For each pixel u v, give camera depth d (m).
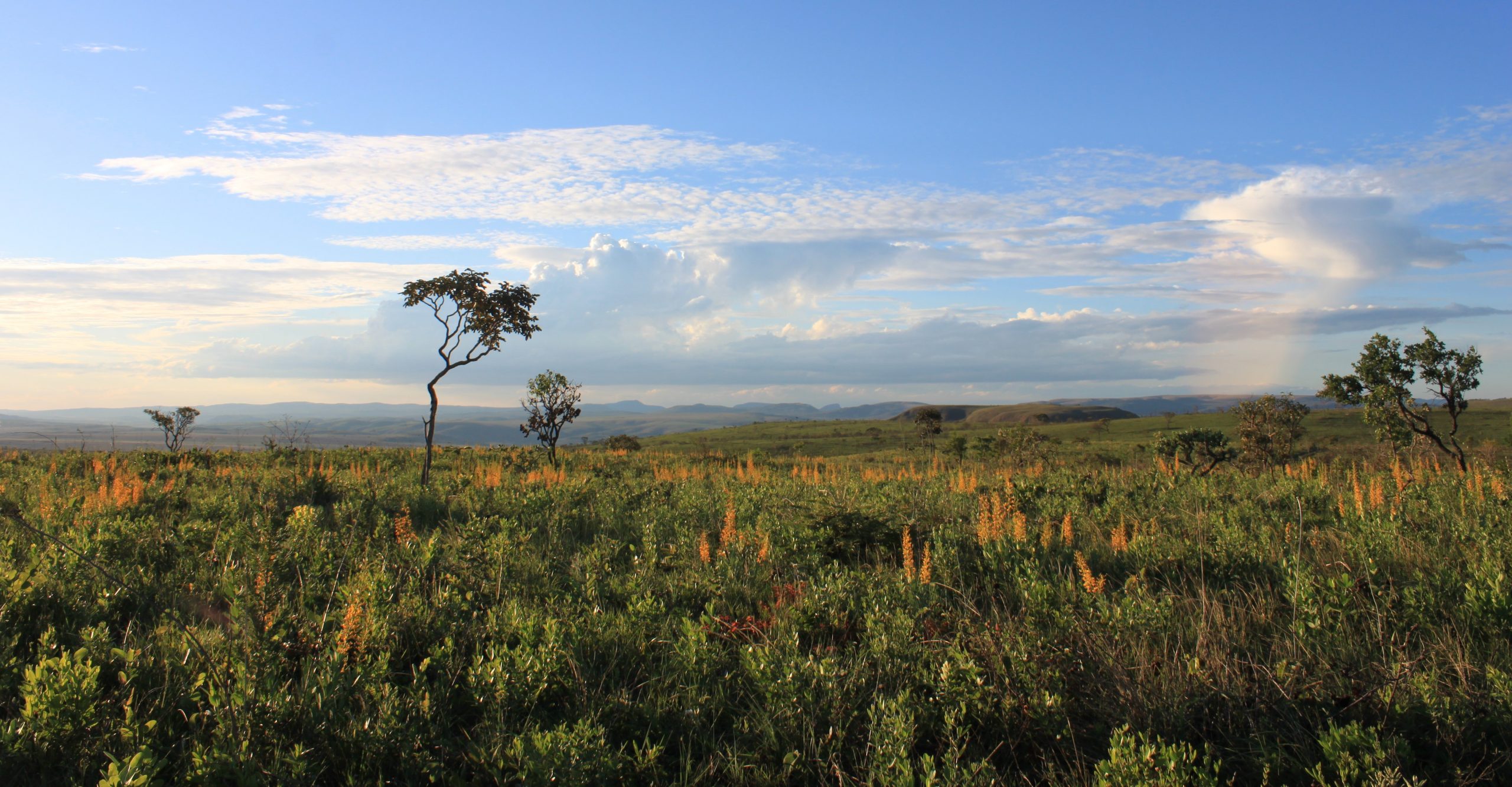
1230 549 6.87
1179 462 18.19
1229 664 4.19
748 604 6.13
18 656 4.39
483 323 13.85
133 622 5.06
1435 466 14.52
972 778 3.21
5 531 7.32
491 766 3.35
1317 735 3.58
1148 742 3.40
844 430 97.69
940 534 7.88
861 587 6.02
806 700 3.85
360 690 3.88
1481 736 3.42
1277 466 19.02
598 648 4.81
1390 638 4.59
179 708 3.86
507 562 6.92
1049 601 5.38
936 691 4.06
